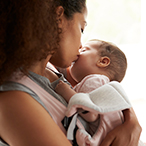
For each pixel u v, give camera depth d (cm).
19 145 65
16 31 62
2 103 67
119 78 123
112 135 88
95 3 355
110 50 120
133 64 373
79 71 118
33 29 65
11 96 68
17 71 72
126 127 91
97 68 117
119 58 121
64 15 87
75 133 87
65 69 123
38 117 67
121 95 94
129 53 370
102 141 89
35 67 84
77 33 91
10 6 62
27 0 63
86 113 89
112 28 366
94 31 364
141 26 363
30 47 64
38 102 74
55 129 69
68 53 92
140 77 371
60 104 84
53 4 74
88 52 120
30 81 79
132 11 363
